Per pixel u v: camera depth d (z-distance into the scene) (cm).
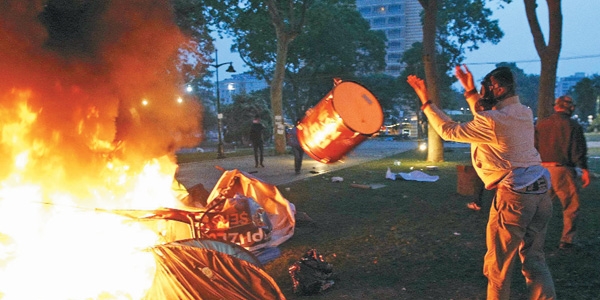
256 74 3850
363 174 1459
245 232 520
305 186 1189
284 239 628
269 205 641
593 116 6519
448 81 4969
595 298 425
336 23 4056
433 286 471
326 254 585
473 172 979
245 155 2533
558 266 515
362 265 541
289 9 2458
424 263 543
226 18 2186
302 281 458
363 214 825
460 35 4644
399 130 5847
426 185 1185
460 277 495
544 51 1316
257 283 312
